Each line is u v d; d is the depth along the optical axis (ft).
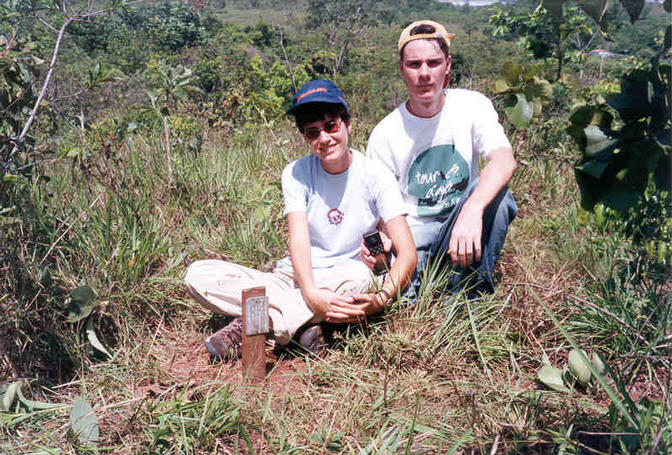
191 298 9.79
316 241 8.68
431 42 8.26
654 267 7.92
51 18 9.04
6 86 8.30
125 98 24.52
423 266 9.18
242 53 99.40
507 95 10.42
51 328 7.68
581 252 10.48
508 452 5.71
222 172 14.58
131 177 12.37
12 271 7.54
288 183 8.45
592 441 5.94
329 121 7.65
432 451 5.96
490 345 7.97
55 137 11.39
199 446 6.06
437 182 9.09
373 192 8.27
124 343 8.33
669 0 3.63
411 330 7.97
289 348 8.49
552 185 14.38
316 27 164.96
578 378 7.06
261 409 6.73
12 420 6.52
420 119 8.84
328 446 6.08
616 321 7.84
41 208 9.14
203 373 7.81
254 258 11.19
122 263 9.09
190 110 20.20
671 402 5.38
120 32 168.96
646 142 3.98
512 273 10.47
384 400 6.67
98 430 6.23
